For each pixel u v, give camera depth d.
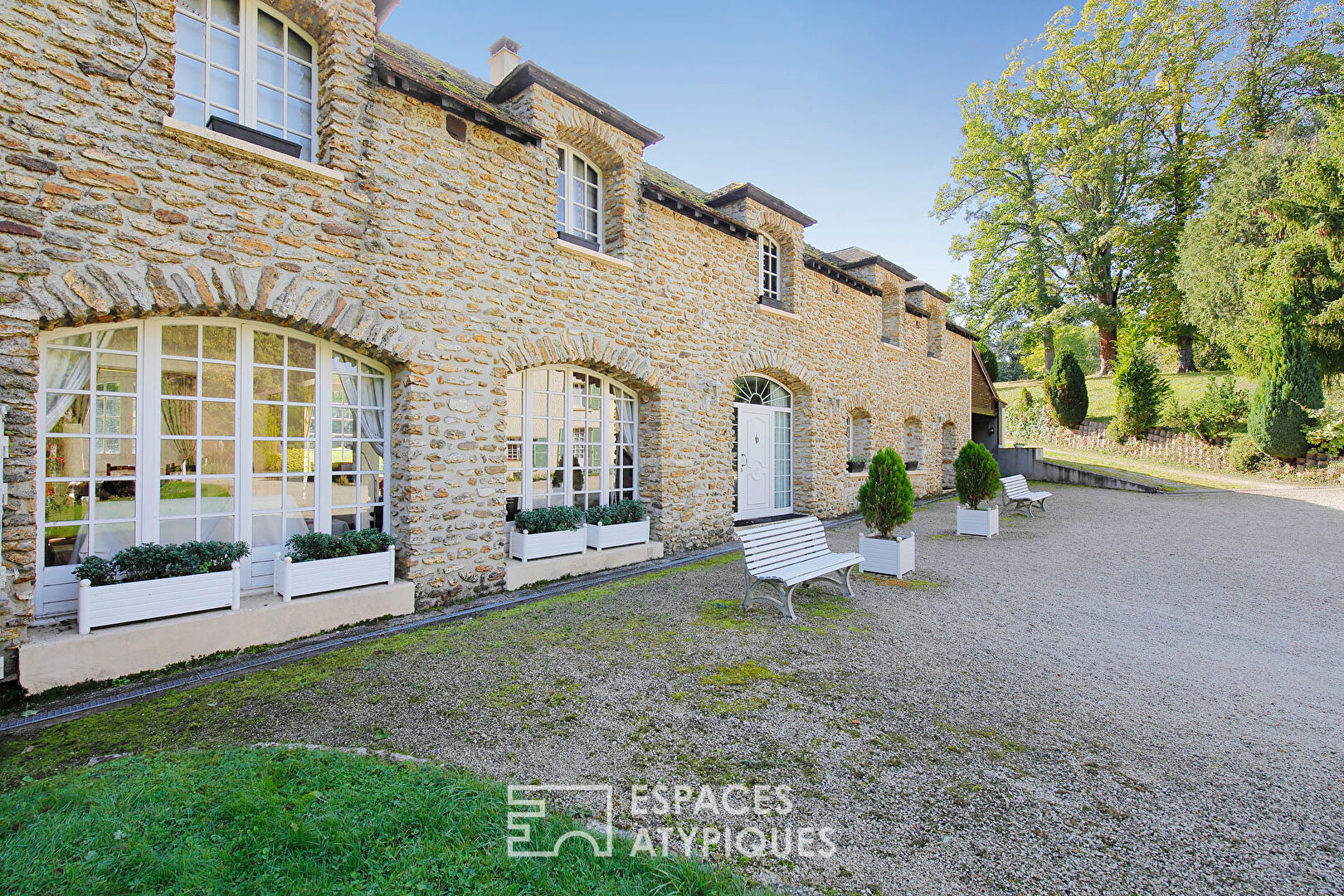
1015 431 26.30
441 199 5.83
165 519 4.57
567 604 5.88
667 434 8.31
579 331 7.08
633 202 7.78
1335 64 21.80
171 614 4.26
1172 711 3.60
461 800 2.53
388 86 5.45
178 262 4.31
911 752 3.07
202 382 4.75
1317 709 3.64
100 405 4.32
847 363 12.56
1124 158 23.58
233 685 3.92
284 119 5.20
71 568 4.20
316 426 5.39
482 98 7.55
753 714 3.48
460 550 5.95
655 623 5.24
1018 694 3.83
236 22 4.98
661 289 8.22
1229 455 17.94
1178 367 26.55
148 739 3.18
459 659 4.36
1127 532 10.45
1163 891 2.09
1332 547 8.99
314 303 4.97
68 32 3.92
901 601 6.02
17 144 3.74
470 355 6.04
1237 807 2.62
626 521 7.86
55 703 3.67
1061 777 2.85
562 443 7.46
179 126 4.29
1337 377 17.05
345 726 3.32
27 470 3.78
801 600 6.04
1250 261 17.56
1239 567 7.72
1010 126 26.00
